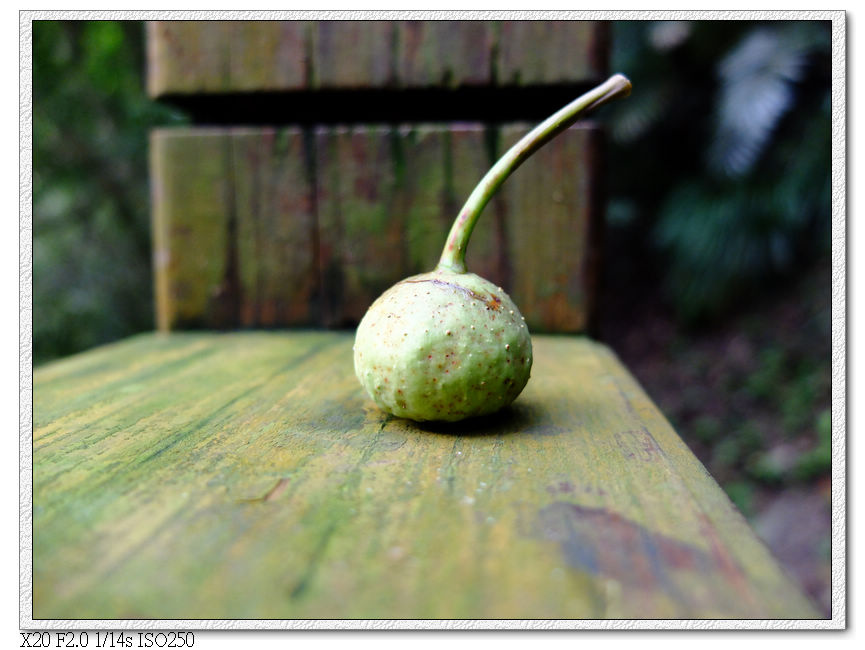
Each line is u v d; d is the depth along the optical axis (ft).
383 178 0.60
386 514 0.24
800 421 1.35
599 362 0.50
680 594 0.19
